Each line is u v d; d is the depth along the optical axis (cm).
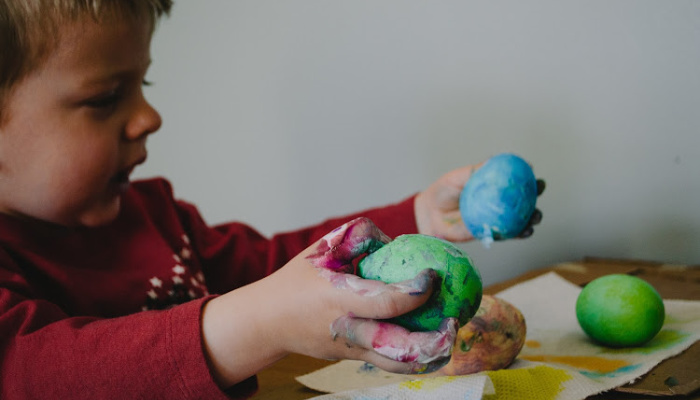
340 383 59
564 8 97
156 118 61
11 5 51
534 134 103
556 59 99
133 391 44
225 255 90
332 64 117
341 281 40
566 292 83
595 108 98
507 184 66
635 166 97
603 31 96
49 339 47
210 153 134
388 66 112
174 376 43
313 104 120
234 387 46
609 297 64
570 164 101
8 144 56
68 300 64
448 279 42
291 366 67
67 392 44
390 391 51
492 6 102
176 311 45
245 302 43
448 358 39
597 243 102
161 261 76
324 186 122
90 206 61
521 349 63
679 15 91
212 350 44
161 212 86
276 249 90
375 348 39
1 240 61
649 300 63
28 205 59
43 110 55
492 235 68
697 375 55
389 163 115
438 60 107
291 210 127
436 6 106
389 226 82
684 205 95
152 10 61
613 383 53
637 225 99
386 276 43
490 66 104
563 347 67
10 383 46
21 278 57
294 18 119
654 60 94
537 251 106
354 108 116
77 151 57
